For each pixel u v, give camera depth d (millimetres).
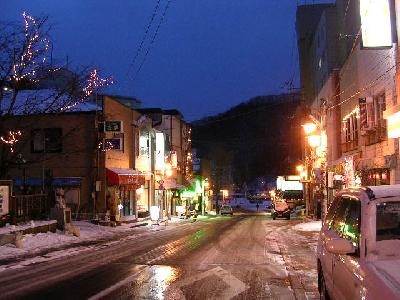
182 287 10938
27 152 34938
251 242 22016
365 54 27172
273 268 13875
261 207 118000
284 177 73688
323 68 46375
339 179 31656
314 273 12984
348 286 5523
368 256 5309
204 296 9977
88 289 10727
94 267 14180
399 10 18797
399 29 18750
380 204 5707
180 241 22641
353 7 32531
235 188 145500
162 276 12414
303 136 57625
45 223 23844
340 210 7328
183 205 60531
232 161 141875
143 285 11156
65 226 24500
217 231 29812
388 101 22219
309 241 22438
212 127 128750
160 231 30422
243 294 10211
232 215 73438
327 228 7973
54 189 31641
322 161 42344
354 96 30344
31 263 15289
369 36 18531
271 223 40844
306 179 52469
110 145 34531
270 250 18641
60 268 14125
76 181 34969
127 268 13875
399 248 5320
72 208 35031
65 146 35219
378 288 4332
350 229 6246
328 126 39688
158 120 55781
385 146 23125
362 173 26734
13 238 19031
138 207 44031
